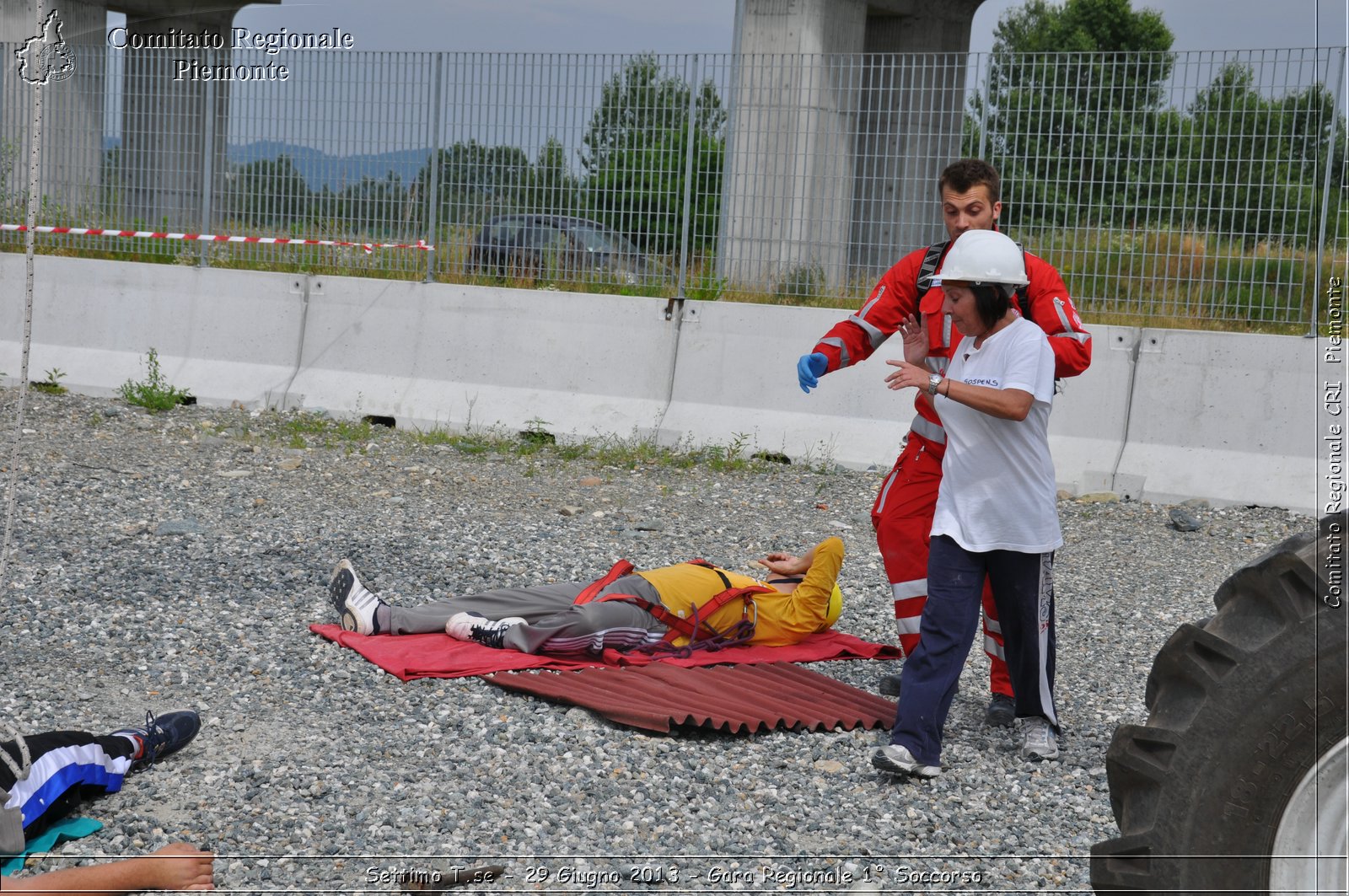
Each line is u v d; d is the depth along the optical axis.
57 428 10.26
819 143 11.15
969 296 4.28
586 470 9.86
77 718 4.53
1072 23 51.62
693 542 7.86
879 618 6.54
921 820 4.03
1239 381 9.25
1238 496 9.08
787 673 5.37
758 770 4.37
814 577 5.74
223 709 4.71
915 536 4.93
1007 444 4.31
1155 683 2.83
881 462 10.04
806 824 3.97
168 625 5.61
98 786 3.94
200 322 12.10
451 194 11.69
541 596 5.68
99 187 13.27
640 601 5.46
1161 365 9.47
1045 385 4.30
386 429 11.15
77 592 6.00
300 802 3.97
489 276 11.63
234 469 9.20
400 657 5.25
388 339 11.54
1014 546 4.33
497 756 4.37
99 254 13.27
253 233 12.54
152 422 10.73
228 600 6.04
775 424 10.40
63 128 13.28
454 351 11.34
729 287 11.15
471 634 5.50
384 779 4.14
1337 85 8.98
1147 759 2.67
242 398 11.68
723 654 5.59
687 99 11.06
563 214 11.39
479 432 10.92
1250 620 2.62
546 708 4.85
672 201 11.12
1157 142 9.56
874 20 20.09
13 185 13.63
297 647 5.42
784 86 12.24
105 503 7.89
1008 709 5.03
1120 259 9.77
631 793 4.12
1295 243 9.27
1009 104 10.01
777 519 8.58
